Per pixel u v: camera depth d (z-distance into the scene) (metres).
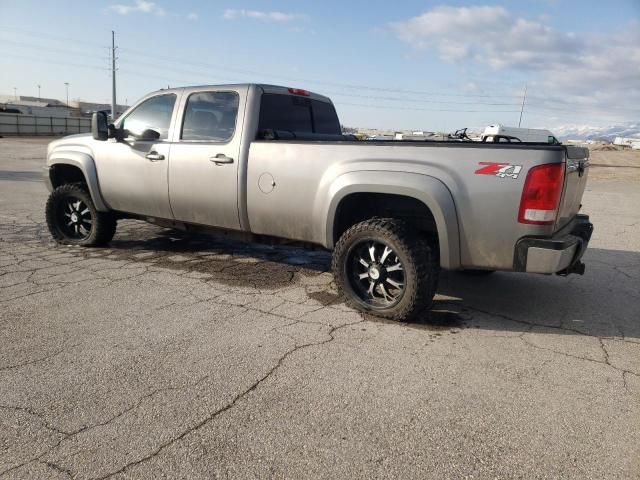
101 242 6.27
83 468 2.24
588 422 2.69
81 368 3.15
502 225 3.61
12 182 13.09
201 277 5.18
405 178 3.81
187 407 2.74
